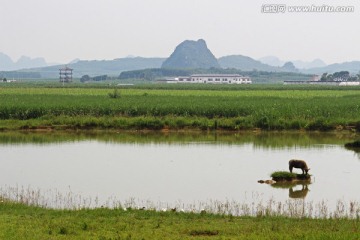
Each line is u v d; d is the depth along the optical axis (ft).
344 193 104.06
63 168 128.36
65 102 248.52
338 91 448.65
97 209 80.38
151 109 229.45
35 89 463.01
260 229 69.10
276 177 115.34
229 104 241.96
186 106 232.32
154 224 71.36
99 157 144.97
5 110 223.10
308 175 117.29
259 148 163.84
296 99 294.87
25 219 72.69
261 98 305.32
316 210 88.79
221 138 188.65
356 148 164.55
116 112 229.86
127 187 107.96
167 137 190.70
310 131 207.51
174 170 126.72
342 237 63.05
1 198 88.99
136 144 172.35
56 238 63.31
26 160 139.33
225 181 114.62
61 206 89.92
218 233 67.51
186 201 96.02
